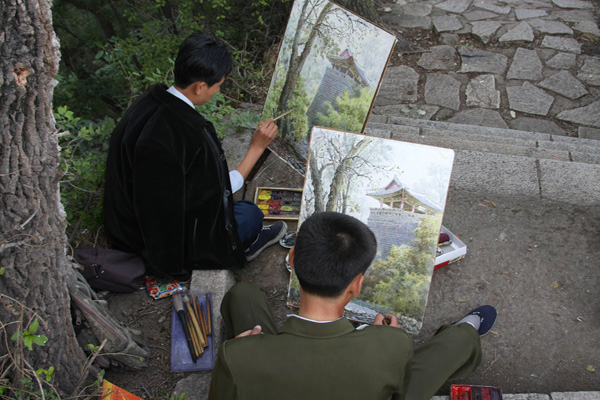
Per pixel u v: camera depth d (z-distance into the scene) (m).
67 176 3.24
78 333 2.40
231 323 2.52
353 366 1.47
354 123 2.97
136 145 2.57
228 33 7.54
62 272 2.09
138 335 2.70
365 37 2.80
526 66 7.36
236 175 3.02
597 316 2.84
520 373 2.61
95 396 2.30
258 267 3.19
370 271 2.59
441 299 2.96
